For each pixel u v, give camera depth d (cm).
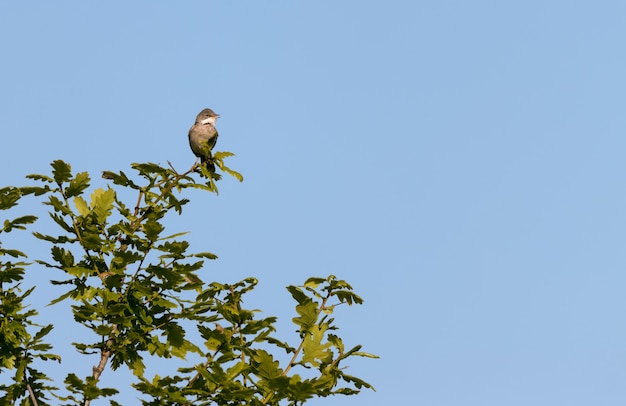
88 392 1147
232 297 1331
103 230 1344
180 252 1309
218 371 1134
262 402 1177
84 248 1313
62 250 1283
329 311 1285
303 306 1237
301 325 1247
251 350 1216
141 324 1275
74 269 1259
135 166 1430
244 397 1138
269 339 1257
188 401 1155
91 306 1237
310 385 1129
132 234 1314
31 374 1251
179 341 1269
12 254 1275
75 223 1326
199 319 1274
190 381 1188
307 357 1229
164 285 1309
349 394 1254
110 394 1155
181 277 1295
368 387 1247
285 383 1132
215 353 1232
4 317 1231
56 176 1323
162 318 1294
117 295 1259
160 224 1281
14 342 1212
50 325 1248
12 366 1219
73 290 1266
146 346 1264
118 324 1292
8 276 1269
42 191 1328
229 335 1257
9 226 1288
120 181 1436
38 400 1264
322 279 1297
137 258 1288
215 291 1335
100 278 1290
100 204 1350
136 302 1288
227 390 1141
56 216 1307
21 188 1312
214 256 1330
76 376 1138
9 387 1229
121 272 1283
